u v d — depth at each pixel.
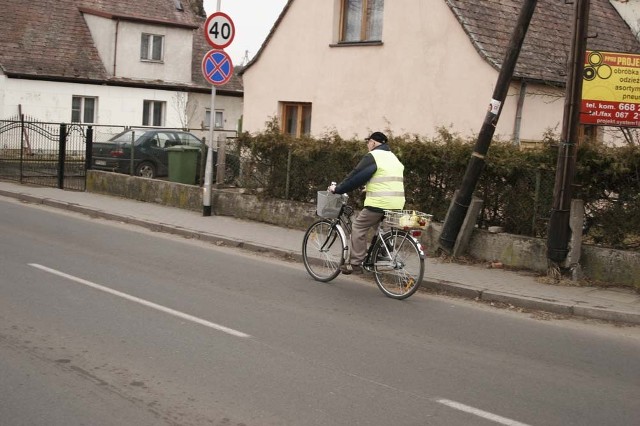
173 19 34.69
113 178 17.39
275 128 14.15
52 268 9.35
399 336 7.10
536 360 6.55
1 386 5.21
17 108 28.56
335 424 4.77
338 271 9.38
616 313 8.12
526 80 14.71
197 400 5.09
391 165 9.02
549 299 8.62
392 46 16.38
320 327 7.26
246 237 12.39
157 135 20.58
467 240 10.71
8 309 7.27
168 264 10.18
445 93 15.48
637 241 9.42
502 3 16.38
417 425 4.84
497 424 4.94
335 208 9.34
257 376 5.66
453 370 6.10
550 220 9.52
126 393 5.17
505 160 10.42
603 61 11.23
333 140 13.20
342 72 17.38
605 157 9.38
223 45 14.09
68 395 5.08
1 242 11.08
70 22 31.56
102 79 30.48
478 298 9.00
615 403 5.48
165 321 7.12
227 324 7.15
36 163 19.33
